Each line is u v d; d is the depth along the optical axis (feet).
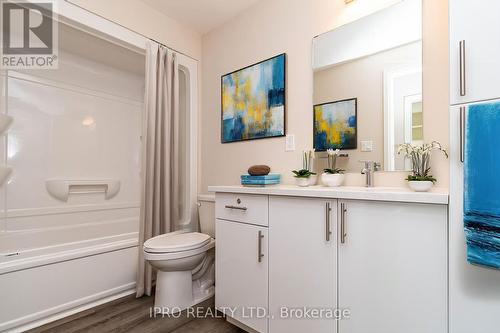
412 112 4.34
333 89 5.28
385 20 4.66
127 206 9.82
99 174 9.10
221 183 7.61
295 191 4.12
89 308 5.92
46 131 7.85
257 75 6.66
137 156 10.29
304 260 4.05
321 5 5.53
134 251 6.97
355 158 4.97
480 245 2.59
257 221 4.72
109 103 9.42
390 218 3.27
